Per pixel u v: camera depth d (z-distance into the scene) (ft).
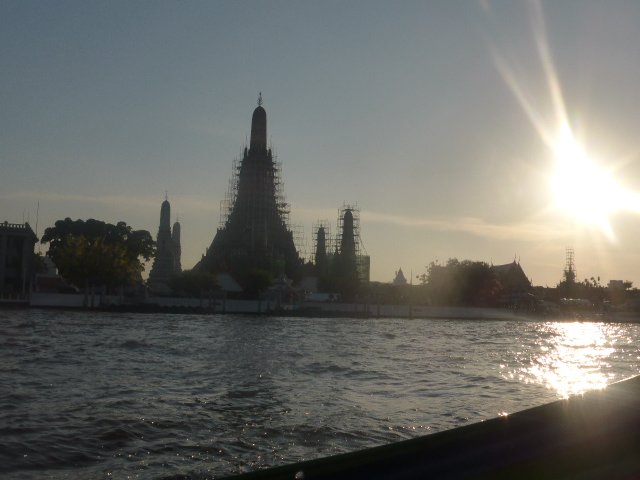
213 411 80.64
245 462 57.98
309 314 490.49
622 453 11.74
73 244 467.52
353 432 70.49
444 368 143.54
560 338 298.97
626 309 633.20
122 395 91.56
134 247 631.15
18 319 297.74
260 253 622.54
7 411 77.46
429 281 633.20
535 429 12.59
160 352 163.22
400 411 83.82
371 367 140.87
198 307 476.54
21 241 474.49
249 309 492.13
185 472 54.34
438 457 11.85
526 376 131.75
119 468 55.31
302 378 117.50
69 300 452.76
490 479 11.24
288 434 68.80
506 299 610.65
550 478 11.22
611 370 151.23
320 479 11.56
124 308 449.89
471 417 80.94
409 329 344.69
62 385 99.76
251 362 143.84
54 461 57.11
